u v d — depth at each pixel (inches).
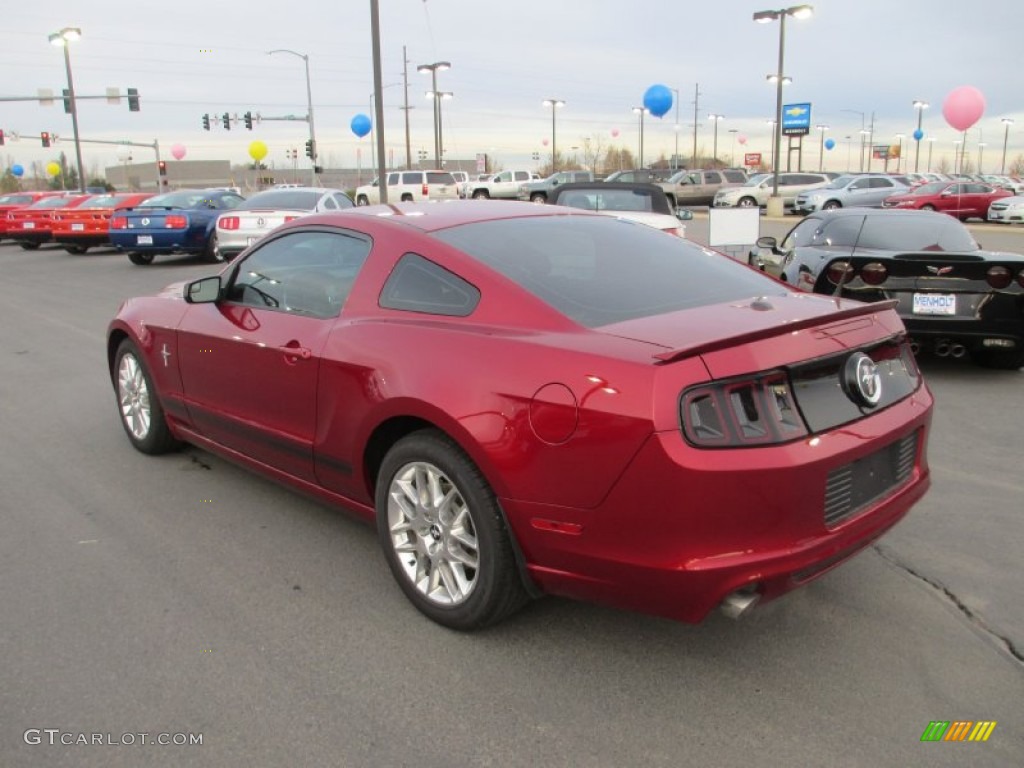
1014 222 1130.7
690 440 98.5
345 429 135.3
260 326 155.6
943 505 172.7
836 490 107.7
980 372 297.0
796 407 105.1
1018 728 103.1
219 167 4746.6
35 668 116.3
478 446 112.6
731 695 109.9
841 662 117.3
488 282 124.5
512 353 113.0
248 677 114.1
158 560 149.9
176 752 99.3
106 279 617.3
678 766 96.7
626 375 101.8
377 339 130.3
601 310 119.7
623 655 119.3
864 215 328.2
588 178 1710.1
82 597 136.3
